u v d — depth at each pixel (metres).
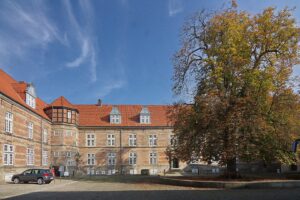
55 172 52.81
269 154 32.06
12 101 38.28
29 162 43.78
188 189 27.12
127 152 60.56
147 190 26.33
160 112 64.31
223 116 30.08
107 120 62.06
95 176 50.19
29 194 24.19
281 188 26.70
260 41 32.12
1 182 35.12
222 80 31.61
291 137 31.22
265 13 32.12
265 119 30.77
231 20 32.22
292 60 31.80
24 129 42.19
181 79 35.41
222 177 32.69
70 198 21.23
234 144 29.58
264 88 31.11
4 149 36.19
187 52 35.06
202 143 31.84
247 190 25.75
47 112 55.47
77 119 59.03
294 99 31.81
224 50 31.39
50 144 53.81
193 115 31.88
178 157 33.72
